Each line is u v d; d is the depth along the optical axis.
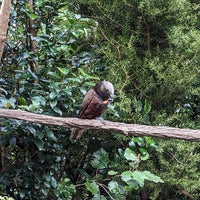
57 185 5.07
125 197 5.73
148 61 5.76
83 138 6.09
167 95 5.92
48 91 5.14
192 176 5.80
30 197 5.19
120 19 5.98
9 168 5.22
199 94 6.21
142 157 4.65
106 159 5.04
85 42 6.05
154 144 5.16
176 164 5.76
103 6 5.90
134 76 5.93
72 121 3.65
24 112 3.59
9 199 3.87
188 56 5.84
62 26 5.37
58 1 5.40
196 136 3.59
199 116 6.45
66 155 5.92
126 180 4.23
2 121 4.57
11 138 4.74
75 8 6.45
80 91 5.07
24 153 5.37
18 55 5.36
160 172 5.84
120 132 3.66
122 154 5.09
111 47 5.93
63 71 4.67
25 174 5.18
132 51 5.75
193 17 5.99
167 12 5.67
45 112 4.76
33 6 5.55
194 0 6.69
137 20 5.88
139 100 6.02
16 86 5.18
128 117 5.70
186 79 5.72
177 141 5.69
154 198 5.80
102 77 5.95
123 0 5.69
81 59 5.73
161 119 5.75
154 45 6.03
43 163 5.34
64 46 5.16
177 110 6.07
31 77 4.97
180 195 6.29
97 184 5.25
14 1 5.39
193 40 5.76
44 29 5.45
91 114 4.66
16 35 5.50
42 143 4.80
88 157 6.29
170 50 5.80
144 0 5.54
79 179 6.14
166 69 5.67
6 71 5.35
